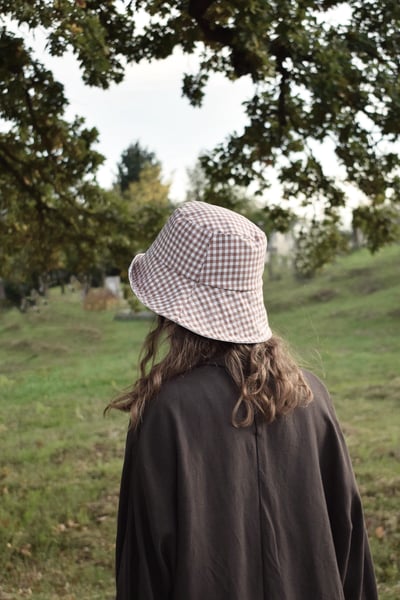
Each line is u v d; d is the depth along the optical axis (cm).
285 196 628
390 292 2653
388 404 1135
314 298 2770
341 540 154
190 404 140
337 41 494
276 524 141
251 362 144
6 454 910
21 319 2889
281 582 140
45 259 787
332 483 154
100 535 588
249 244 146
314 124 556
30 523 621
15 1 402
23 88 527
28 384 1532
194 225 147
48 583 495
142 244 755
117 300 3112
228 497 138
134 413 142
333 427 156
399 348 1817
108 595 470
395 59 530
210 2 489
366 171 563
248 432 142
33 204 753
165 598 139
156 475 136
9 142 655
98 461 855
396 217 662
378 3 521
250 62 516
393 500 620
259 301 151
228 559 137
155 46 584
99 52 433
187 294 146
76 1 418
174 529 136
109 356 2052
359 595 157
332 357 1708
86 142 616
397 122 510
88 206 749
